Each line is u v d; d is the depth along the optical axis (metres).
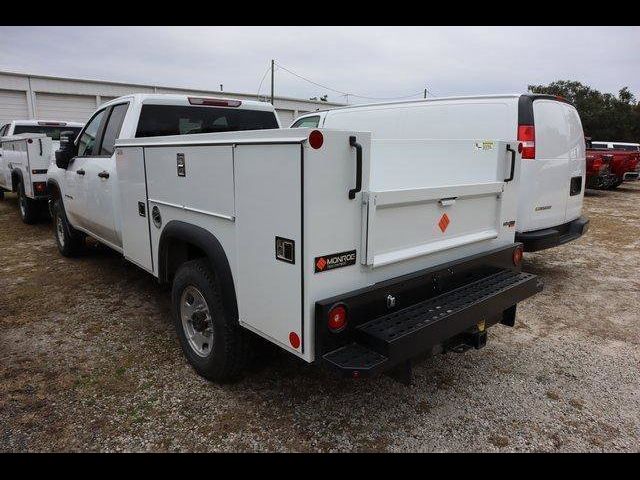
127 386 3.10
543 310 4.67
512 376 3.33
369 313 2.37
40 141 7.53
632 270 6.13
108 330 3.95
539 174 4.82
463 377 3.31
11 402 2.92
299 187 2.07
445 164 3.52
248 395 3.01
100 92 21.61
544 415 2.87
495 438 2.65
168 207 3.26
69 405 2.89
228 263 2.70
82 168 4.85
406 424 2.75
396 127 5.92
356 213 2.26
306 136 2.01
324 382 3.18
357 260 2.32
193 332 3.28
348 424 2.74
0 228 8.13
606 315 4.54
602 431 2.73
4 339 3.78
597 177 14.51
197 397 2.98
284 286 2.25
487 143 3.26
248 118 4.80
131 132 4.02
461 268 2.93
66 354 3.53
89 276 5.36
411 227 2.61
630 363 3.55
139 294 4.79
